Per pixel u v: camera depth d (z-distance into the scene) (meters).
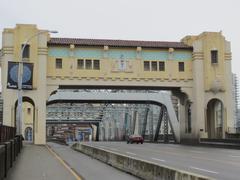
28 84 44.84
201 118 55.19
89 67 54.31
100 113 123.00
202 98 55.56
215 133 57.91
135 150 39.34
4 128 19.44
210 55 55.78
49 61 53.53
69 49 53.97
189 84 56.44
